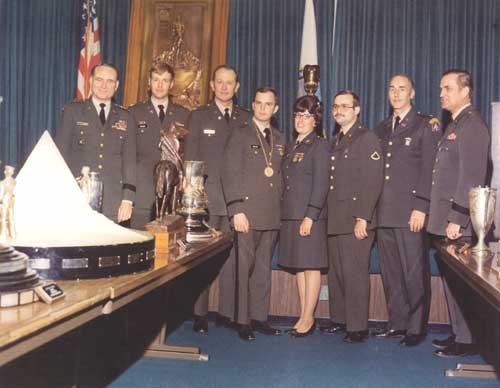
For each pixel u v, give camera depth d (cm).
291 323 468
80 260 202
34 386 244
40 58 589
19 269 168
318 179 411
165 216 310
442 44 530
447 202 377
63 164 236
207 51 561
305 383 319
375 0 538
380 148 409
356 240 410
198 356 359
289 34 550
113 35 578
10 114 583
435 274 450
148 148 432
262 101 417
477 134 364
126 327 353
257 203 414
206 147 432
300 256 415
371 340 418
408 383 324
